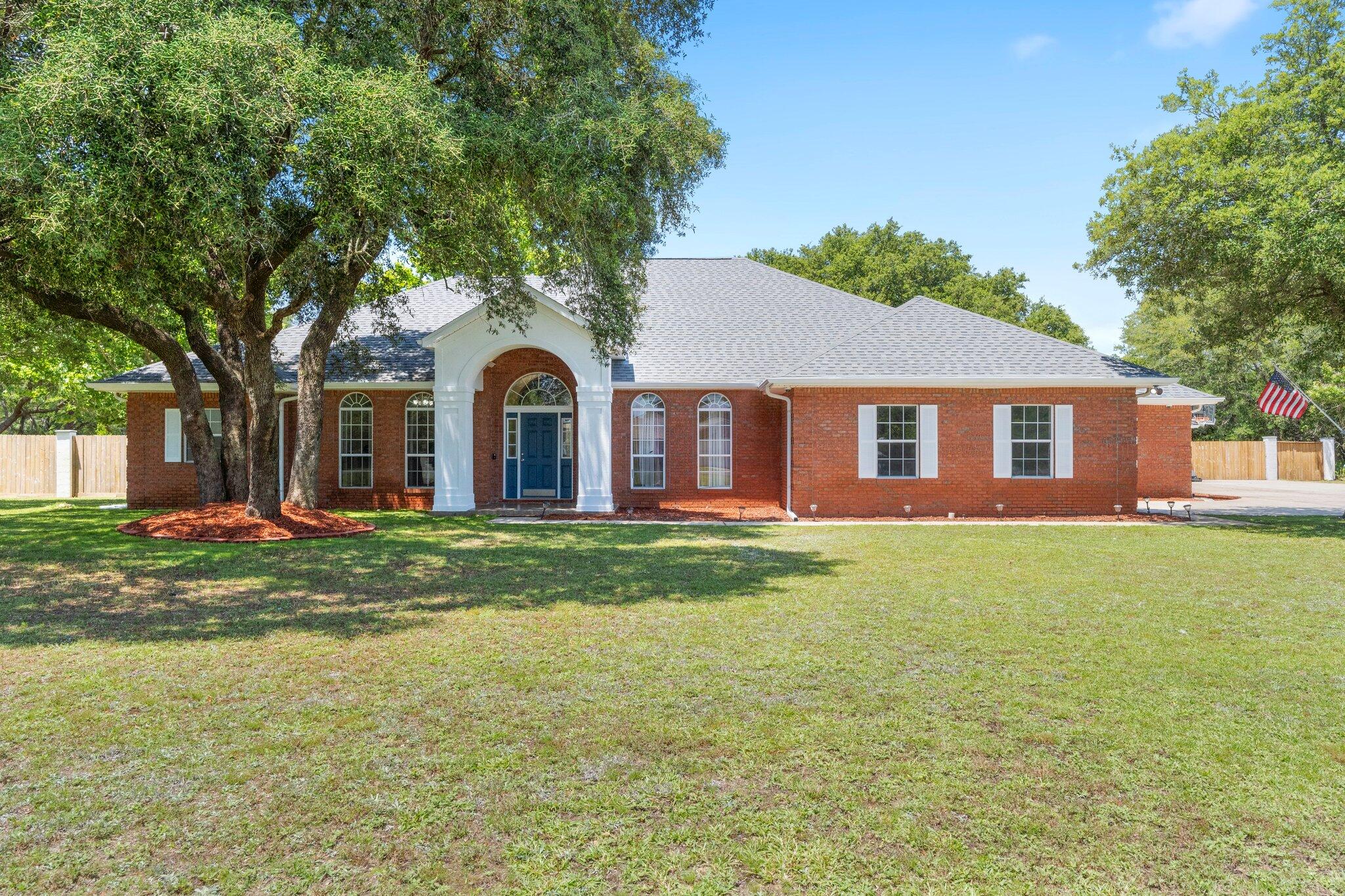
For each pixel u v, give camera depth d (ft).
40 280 39.40
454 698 17.15
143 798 12.42
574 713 16.26
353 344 63.16
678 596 28.35
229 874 10.34
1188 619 24.76
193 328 52.54
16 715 16.03
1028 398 57.47
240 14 31.32
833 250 161.99
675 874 10.39
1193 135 54.39
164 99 26.86
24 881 10.14
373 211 32.81
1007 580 31.50
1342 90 52.13
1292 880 10.33
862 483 57.47
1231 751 14.43
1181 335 143.54
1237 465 114.01
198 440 53.47
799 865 10.62
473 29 41.57
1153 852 11.02
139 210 28.66
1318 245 44.47
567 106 36.99
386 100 30.71
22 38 34.19
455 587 30.17
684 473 63.87
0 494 82.79
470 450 61.52
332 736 14.99
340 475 66.08
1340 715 16.28
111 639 22.08
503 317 58.80
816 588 29.84
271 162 32.01
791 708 16.53
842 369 57.41
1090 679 18.62
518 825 11.64
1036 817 11.96
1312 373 123.85
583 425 60.29
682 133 42.47
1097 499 57.21
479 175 37.19
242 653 20.68
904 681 18.38
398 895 9.88
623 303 51.13
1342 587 30.07
